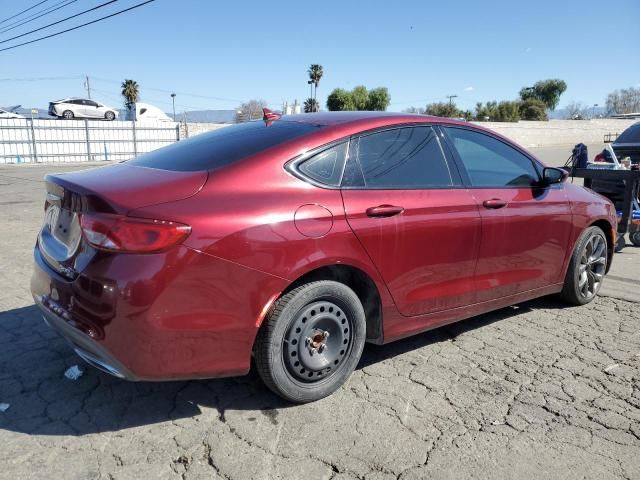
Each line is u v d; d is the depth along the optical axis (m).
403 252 3.24
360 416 2.93
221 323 2.63
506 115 63.97
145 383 3.28
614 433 2.81
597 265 4.90
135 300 2.43
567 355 3.76
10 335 3.92
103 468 2.46
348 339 3.15
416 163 3.46
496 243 3.79
